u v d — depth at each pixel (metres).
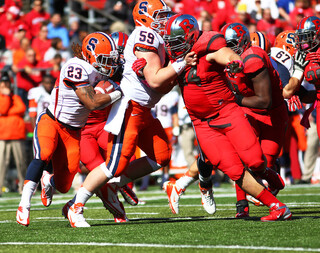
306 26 17.19
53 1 49.38
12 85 37.62
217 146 15.66
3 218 19.97
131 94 15.94
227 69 14.38
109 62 15.89
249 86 16.77
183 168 37.31
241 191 17.84
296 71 18.17
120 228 15.59
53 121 16.52
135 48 15.52
